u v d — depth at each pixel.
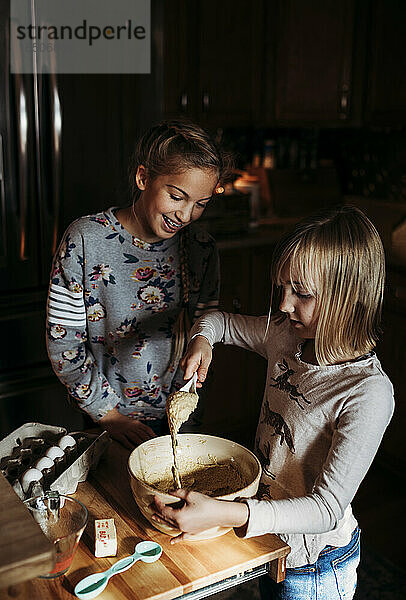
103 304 1.51
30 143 2.27
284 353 1.26
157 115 2.50
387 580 2.19
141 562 1.00
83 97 2.33
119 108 2.41
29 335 2.40
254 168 3.48
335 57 3.18
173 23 2.80
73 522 1.03
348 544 1.22
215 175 1.33
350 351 1.11
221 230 2.96
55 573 0.95
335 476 1.02
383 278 1.12
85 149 2.37
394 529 2.48
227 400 3.06
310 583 1.20
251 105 3.11
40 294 2.39
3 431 2.41
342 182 3.70
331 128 3.66
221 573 0.99
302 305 1.11
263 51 3.06
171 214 1.34
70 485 1.17
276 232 3.07
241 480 1.14
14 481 1.18
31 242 2.34
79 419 2.54
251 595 2.10
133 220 1.47
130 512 1.13
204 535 1.02
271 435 1.22
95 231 1.46
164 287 1.52
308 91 3.19
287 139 3.52
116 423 1.48
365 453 1.03
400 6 2.94
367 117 3.25
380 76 3.12
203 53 2.91
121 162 2.45
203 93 2.96
